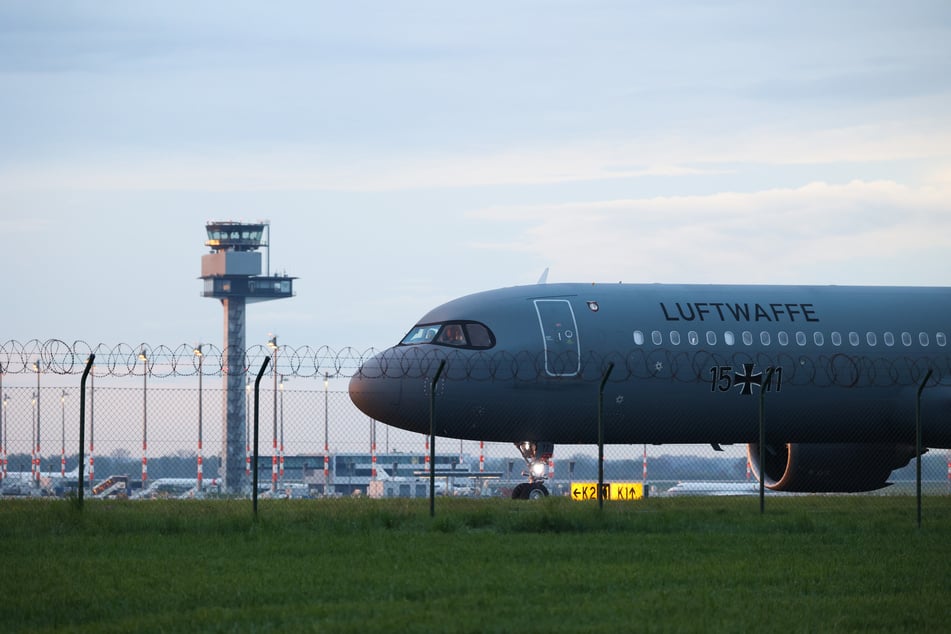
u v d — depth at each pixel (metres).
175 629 35.19
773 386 91.50
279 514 62.50
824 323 94.19
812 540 55.03
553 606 38.59
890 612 38.06
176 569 45.47
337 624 35.50
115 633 34.75
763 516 63.59
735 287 95.50
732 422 91.56
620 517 60.44
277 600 39.91
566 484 142.50
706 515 63.81
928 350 95.62
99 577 43.62
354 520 59.34
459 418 85.88
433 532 56.97
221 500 76.50
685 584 43.06
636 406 88.44
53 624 36.12
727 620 36.56
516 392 85.94
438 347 86.31
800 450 96.56
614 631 34.78
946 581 43.75
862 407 94.31
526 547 51.44
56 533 55.84
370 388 85.69
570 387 86.88
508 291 90.50
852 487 98.94
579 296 90.25
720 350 90.50
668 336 89.62
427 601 39.31
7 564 46.56
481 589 41.50
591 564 47.34
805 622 36.41
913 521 62.41
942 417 94.88
